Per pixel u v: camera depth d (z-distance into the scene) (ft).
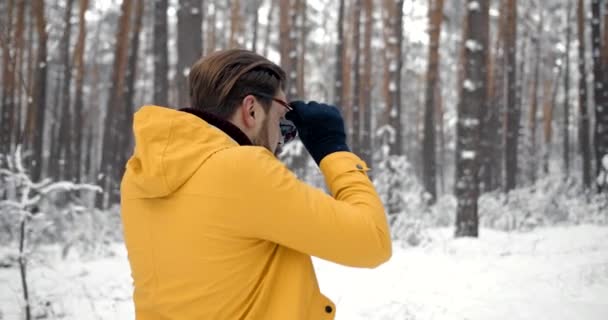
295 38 57.00
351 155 3.76
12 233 17.16
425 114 65.21
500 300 14.73
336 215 3.14
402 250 25.23
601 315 12.89
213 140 3.26
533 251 23.03
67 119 65.26
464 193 30.30
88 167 91.45
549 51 86.74
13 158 16.22
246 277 3.14
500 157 67.92
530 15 77.36
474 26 30.94
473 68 30.78
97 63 99.40
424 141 66.03
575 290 15.31
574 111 94.84
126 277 19.30
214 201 3.07
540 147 86.43
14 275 18.35
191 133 3.23
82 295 16.43
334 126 3.84
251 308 3.16
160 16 52.95
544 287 15.89
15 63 20.63
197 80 3.56
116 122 62.44
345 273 19.21
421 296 15.66
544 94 90.07
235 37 79.97
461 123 30.91
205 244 3.10
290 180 3.13
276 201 3.03
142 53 99.71
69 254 24.16
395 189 32.73
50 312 14.46
